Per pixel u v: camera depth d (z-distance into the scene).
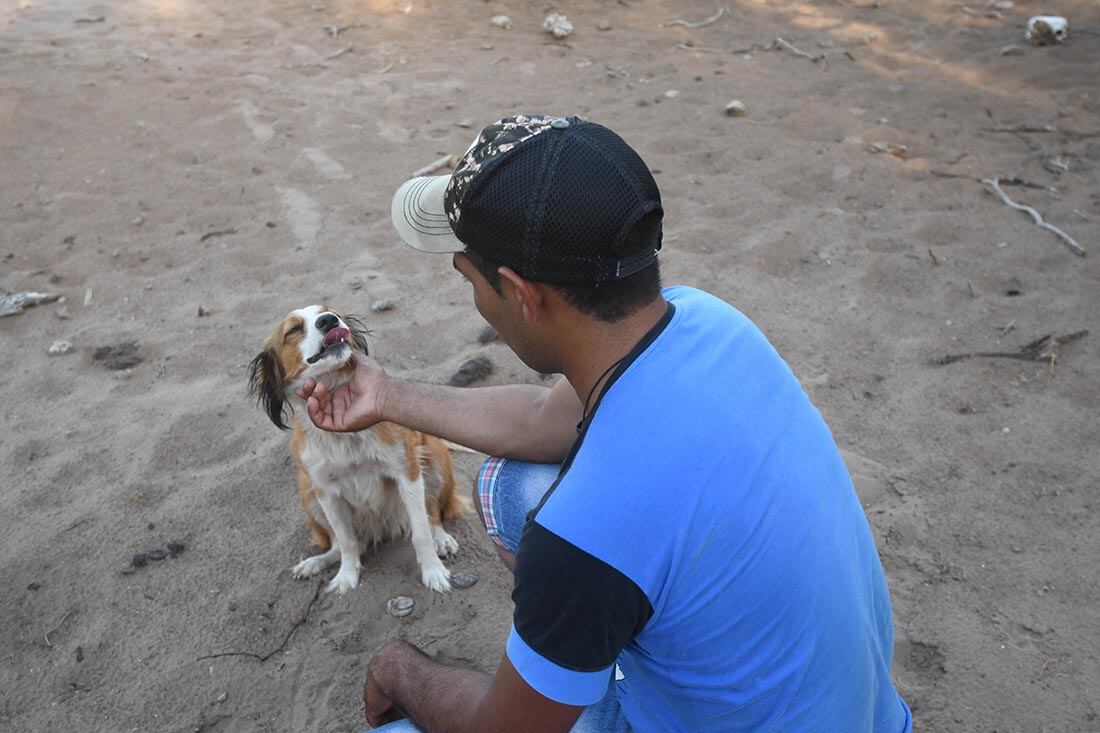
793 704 1.54
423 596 3.41
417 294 5.31
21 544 3.64
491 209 1.49
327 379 3.33
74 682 3.06
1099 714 2.70
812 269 5.32
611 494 1.46
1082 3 9.62
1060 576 3.20
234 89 8.39
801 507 1.52
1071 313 4.73
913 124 7.15
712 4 10.29
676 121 7.33
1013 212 5.79
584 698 1.55
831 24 9.57
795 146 6.82
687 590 1.50
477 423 2.34
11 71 8.83
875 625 1.67
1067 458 3.76
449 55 9.14
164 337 5.01
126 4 11.30
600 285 1.50
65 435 4.27
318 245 5.86
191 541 3.67
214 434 4.25
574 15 10.12
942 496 3.61
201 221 6.20
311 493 3.58
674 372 1.52
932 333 4.67
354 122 7.65
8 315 5.21
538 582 1.49
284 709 2.94
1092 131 6.88
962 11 9.69
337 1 10.95
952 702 2.76
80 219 6.24
